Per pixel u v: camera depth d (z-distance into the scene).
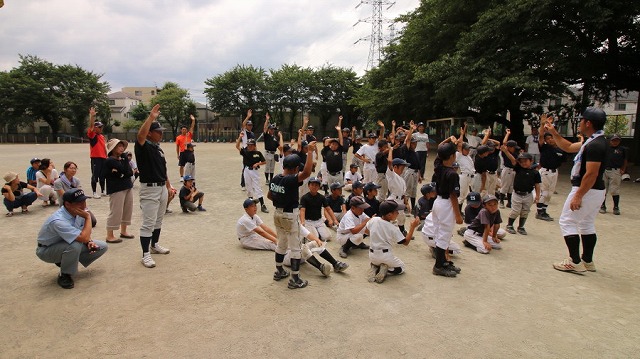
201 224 6.78
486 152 7.46
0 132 48.41
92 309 3.52
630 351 2.90
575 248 4.58
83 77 47.56
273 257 5.05
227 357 2.79
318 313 3.50
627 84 17.31
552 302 3.77
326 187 8.95
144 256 4.65
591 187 4.36
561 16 13.38
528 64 14.66
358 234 5.13
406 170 7.53
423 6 20.59
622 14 12.41
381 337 3.09
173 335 3.09
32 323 3.26
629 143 19.61
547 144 7.31
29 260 4.79
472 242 5.53
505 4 15.20
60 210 4.15
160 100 52.38
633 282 4.29
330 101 53.97
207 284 4.11
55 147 32.97
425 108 23.89
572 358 2.82
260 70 55.44
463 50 15.71
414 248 5.62
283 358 2.79
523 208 6.25
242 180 10.63
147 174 4.62
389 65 27.08
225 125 57.12
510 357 2.82
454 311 3.56
